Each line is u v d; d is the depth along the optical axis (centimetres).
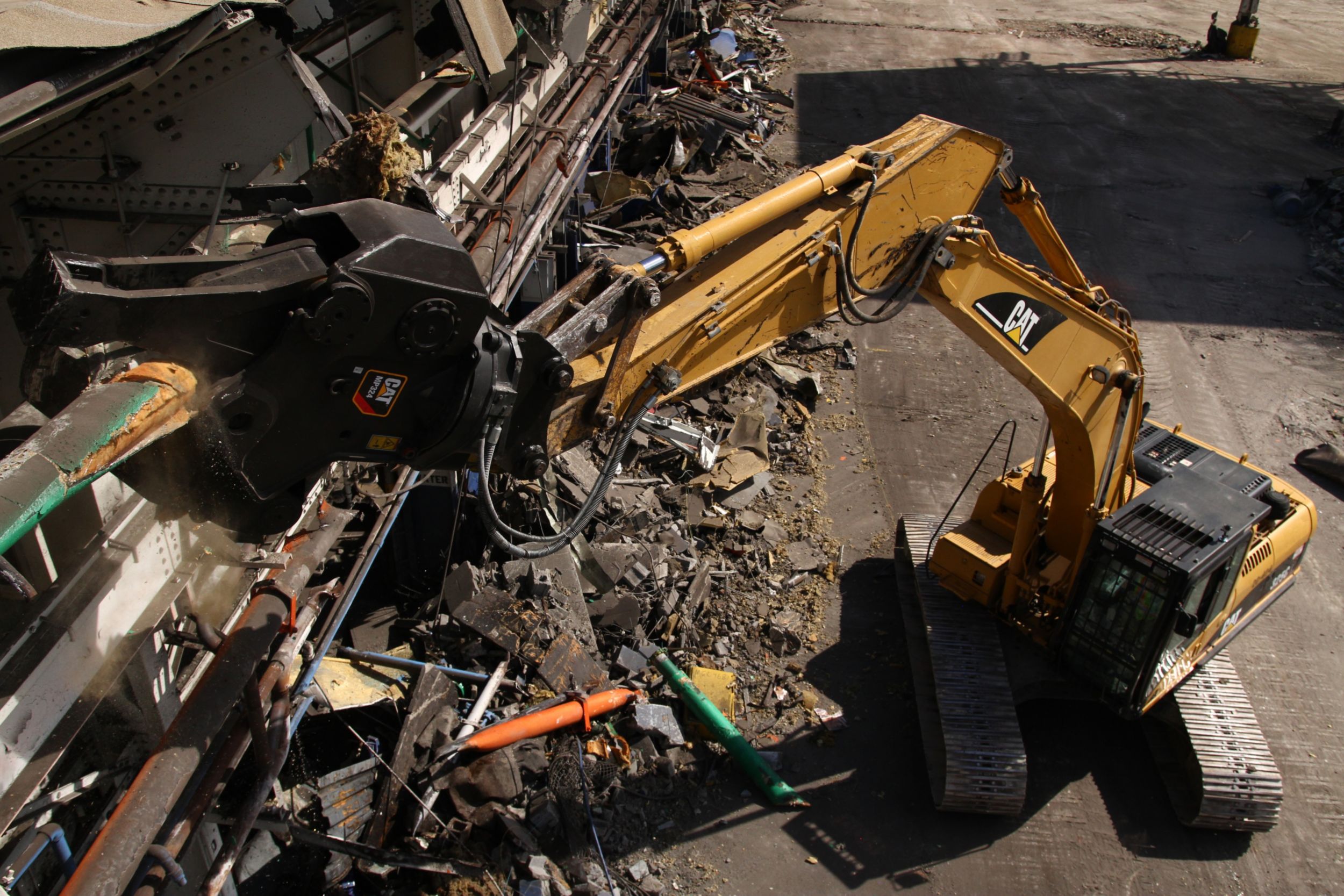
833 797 984
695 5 3531
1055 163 2750
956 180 716
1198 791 954
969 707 966
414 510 1136
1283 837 969
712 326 580
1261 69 3781
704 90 2895
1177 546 870
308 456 389
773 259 599
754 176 2445
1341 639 1228
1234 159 2830
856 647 1161
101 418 313
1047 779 1017
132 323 321
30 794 459
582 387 516
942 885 905
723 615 1185
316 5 1054
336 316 351
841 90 3300
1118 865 934
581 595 1120
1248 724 977
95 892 432
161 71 557
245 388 353
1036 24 4416
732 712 1057
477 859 863
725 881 896
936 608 1064
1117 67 3747
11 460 298
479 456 430
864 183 643
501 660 1041
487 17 976
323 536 688
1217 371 1797
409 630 1073
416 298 367
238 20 586
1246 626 1080
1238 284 2120
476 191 1091
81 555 510
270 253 354
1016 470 1095
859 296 676
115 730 585
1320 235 2352
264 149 710
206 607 625
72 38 471
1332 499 1489
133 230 722
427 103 1111
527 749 948
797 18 4250
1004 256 757
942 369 1761
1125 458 959
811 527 1349
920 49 3891
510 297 1048
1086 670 969
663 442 1407
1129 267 2178
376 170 693
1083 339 830
